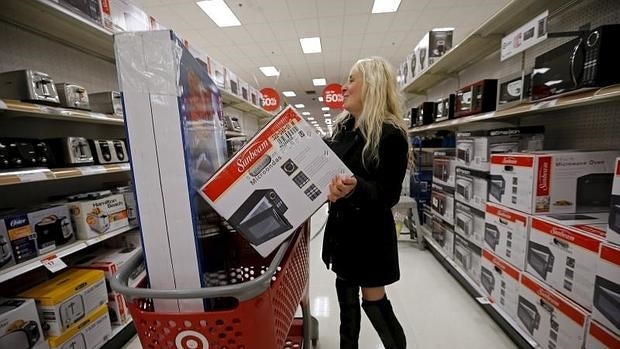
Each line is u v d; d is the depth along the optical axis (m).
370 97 1.14
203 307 0.61
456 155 2.46
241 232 0.64
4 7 1.45
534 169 1.49
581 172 1.48
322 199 0.67
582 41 1.25
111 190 2.00
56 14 1.51
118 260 1.85
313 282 2.49
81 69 2.18
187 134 0.58
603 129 1.61
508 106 1.85
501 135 1.92
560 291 1.33
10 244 1.31
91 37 1.89
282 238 0.66
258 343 0.61
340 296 1.32
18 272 1.29
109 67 2.45
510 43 1.71
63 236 1.58
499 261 1.80
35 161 1.44
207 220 0.79
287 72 9.03
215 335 0.59
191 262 0.59
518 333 1.59
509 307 1.71
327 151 0.68
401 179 1.08
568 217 1.44
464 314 1.97
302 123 0.67
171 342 0.61
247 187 0.64
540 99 1.53
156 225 0.58
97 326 1.63
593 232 1.21
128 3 1.95
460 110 2.48
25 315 1.30
